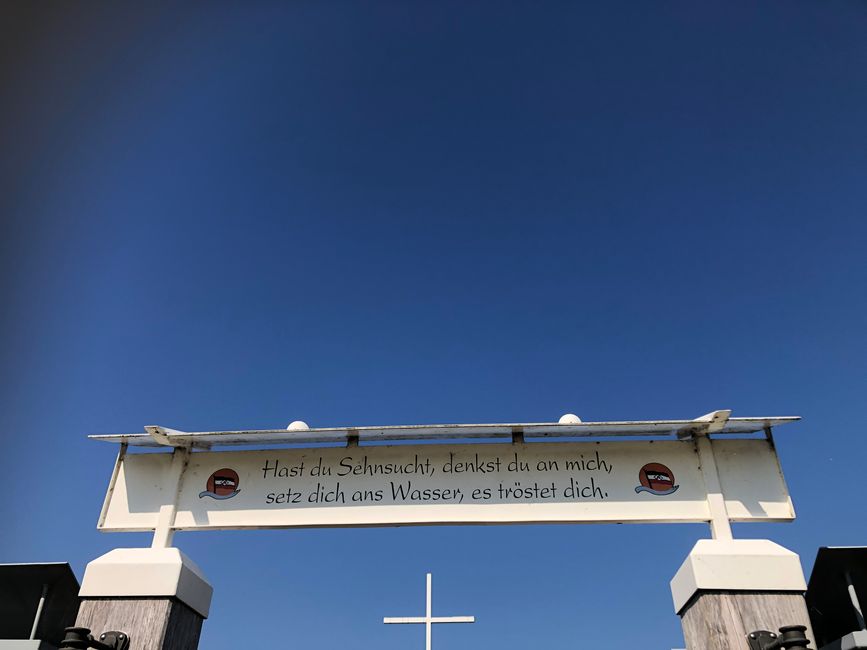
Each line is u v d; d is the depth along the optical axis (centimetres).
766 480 511
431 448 547
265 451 550
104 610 454
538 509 516
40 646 433
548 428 525
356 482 535
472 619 949
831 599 494
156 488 531
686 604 473
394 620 958
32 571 488
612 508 512
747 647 429
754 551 462
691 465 525
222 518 522
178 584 466
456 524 518
